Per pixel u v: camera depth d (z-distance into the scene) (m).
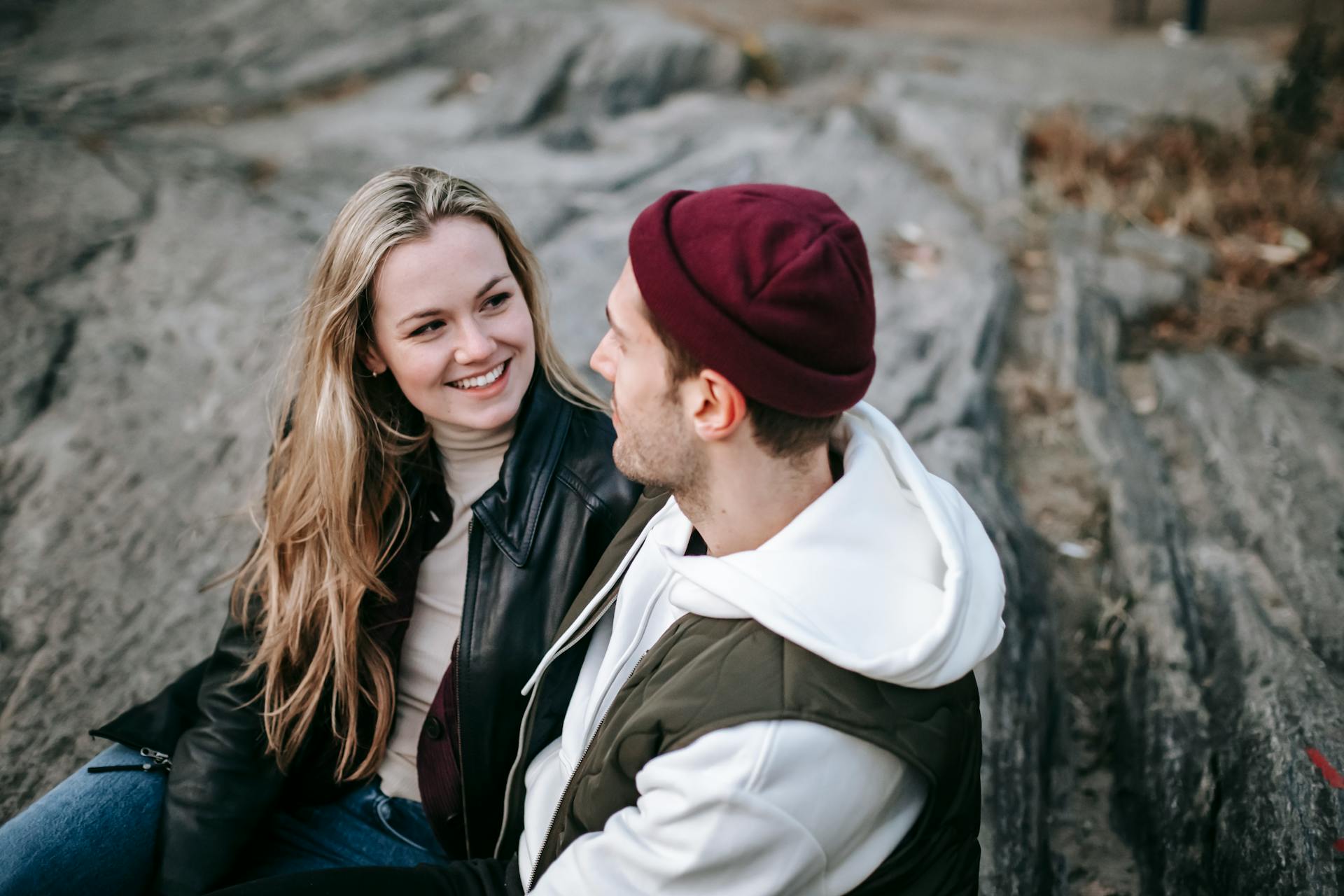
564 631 1.41
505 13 6.04
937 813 1.08
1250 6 7.82
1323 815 1.72
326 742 1.62
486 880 1.33
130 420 3.06
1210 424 2.99
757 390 1.04
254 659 1.60
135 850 1.53
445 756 1.54
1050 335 3.48
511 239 1.54
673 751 1.06
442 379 1.47
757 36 6.09
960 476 2.73
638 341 1.11
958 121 5.04
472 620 1.51
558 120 5.46
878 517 1.13
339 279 1.44
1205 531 2.60
